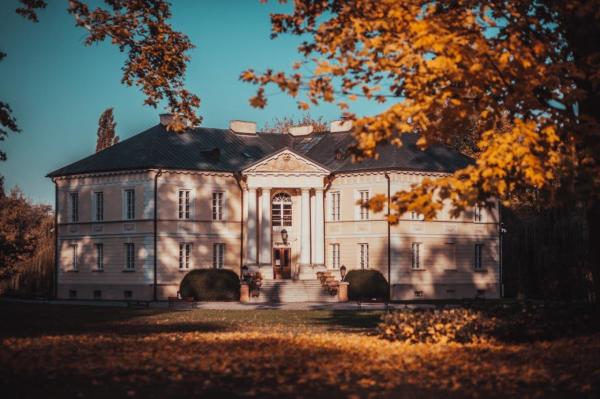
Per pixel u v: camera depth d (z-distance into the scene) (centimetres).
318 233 6309
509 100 1669
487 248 6625
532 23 1806
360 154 1627
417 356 1731
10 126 2814
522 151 1574
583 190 1614
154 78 2997
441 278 6375
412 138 6588
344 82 1745
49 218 7044
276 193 6406
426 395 1316
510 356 1700
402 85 1755
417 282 6272
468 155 6825
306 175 6250
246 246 6228
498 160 1580
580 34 1900
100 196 6419
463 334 1962
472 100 1728
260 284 5947
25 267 6725
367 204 1677
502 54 1653
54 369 1551
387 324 2123
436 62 1625
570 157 1619
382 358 1706
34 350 1845
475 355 1725
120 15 2966
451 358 1694
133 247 6203
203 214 6284
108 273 6303
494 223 6662
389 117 1602
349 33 1762
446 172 6256
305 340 2098
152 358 1711
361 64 1733
